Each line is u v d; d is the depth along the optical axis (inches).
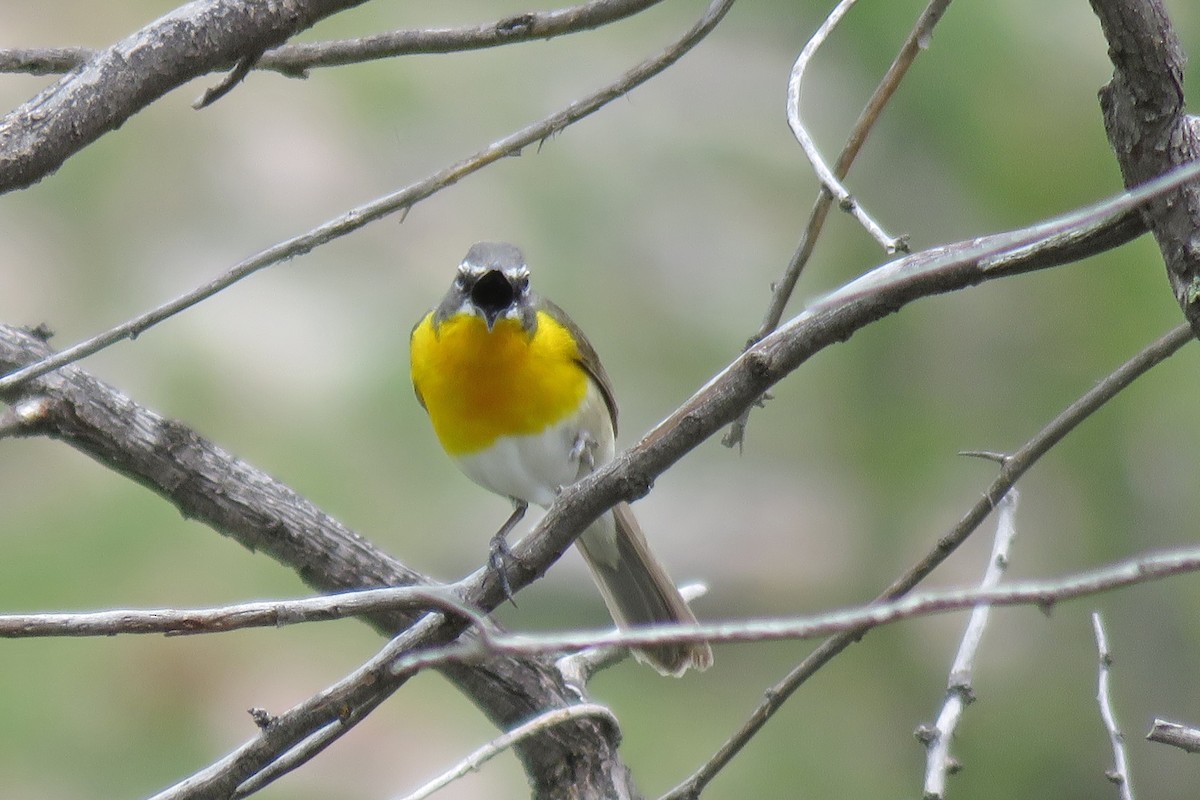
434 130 479.8
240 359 432.5
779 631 154.6
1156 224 179.0
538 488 350.0
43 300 434.3
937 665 459.5
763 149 491.2
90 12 473.1
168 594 392.5
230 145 468.4
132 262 447.5
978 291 463.8
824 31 218.1
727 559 510.0
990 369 467.8
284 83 474.0
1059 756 436.5
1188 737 192.5
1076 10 440.8
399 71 475.2
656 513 520.1
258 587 394.9
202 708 395.5
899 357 476.1
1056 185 442.0
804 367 489.4
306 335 443.8
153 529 395.9
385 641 402.6
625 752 441.7
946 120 448.5
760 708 242.4
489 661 272.2
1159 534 443.5
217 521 273.3
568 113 223.3
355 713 206.5
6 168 189.9
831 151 482.3
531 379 335.0
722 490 522.9
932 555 241.9
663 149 489.7
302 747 205.9
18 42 460.1
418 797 187.0
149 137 461.7
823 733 454.0
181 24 196.9
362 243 468.4
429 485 432.5
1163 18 172.9
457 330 330.0
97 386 268.8
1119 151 180.7
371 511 422.3
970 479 470.3
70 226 446.9
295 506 275.9
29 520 392.8
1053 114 440.5
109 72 194.2
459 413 339.9
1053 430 234.5
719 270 486.9
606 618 513.3
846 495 495.8
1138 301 442.3
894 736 454.6
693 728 455.5
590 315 476.1
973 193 455.8
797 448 504.1
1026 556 457.4
